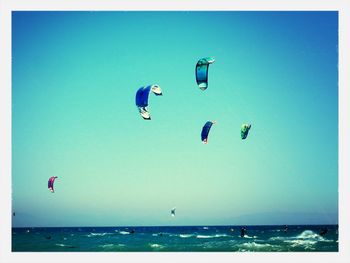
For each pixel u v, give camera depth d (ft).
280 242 71.36
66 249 67.67
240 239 80.94
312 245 66.03
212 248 65.16
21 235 93.35
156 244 73.41
